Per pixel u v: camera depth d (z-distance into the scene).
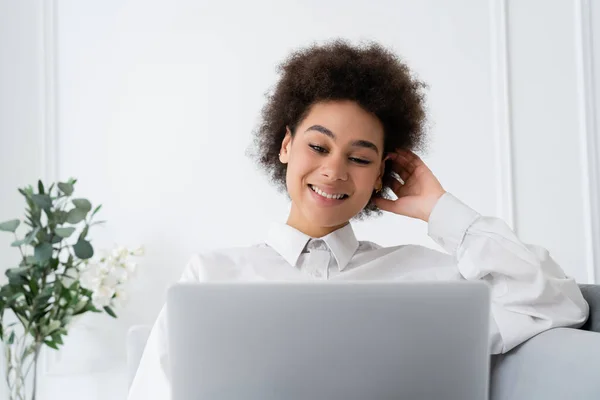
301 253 1.59
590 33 2.91
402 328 0.84
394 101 1.56
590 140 2.88
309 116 1.51
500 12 2.87
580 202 2.88
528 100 2.88
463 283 0.85
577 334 1.23
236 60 2.81
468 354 0.86
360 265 1.61
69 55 2.79
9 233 2.71
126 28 2.81
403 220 2.76
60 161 2.76
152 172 2.78
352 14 2.83
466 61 2.86
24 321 2.43
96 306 2.53
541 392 1.21
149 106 2.79
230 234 2.77
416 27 2.85
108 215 2.76
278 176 1.81
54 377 2.70
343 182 1.48
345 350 0.84
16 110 2.75
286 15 2.83
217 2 2.82
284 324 0.84
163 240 2.76
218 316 0.83
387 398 0.85
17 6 2.77
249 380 0.84
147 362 1.32
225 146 2.79
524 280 1.38
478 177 2.83
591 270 2.85
